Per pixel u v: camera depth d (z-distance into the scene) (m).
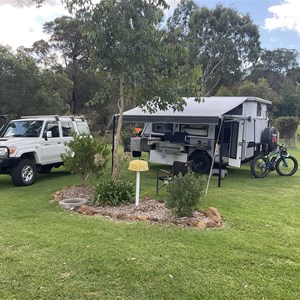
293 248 4.13
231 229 4.80
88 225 4.78
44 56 31.52
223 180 9.53
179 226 4.76
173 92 6.47
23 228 4.69
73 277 3.23
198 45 37.47
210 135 10.35
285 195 7.51
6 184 8.71
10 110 23.44
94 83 31.05
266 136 10.73
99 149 7.05
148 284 3.13
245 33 38.12
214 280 3.23
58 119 9.84
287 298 2.97
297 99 35.25
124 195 5.96
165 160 10.95
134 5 5.98
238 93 34.62
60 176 9.95
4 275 3.26
